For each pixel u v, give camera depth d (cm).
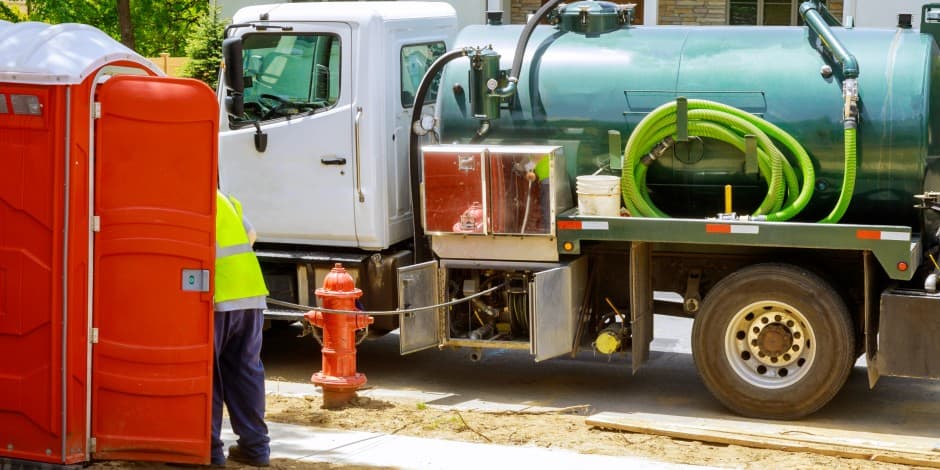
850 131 940
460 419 938
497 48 1057
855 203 970
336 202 1084
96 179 724
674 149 999
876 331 962
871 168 954
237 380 785
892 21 1697
